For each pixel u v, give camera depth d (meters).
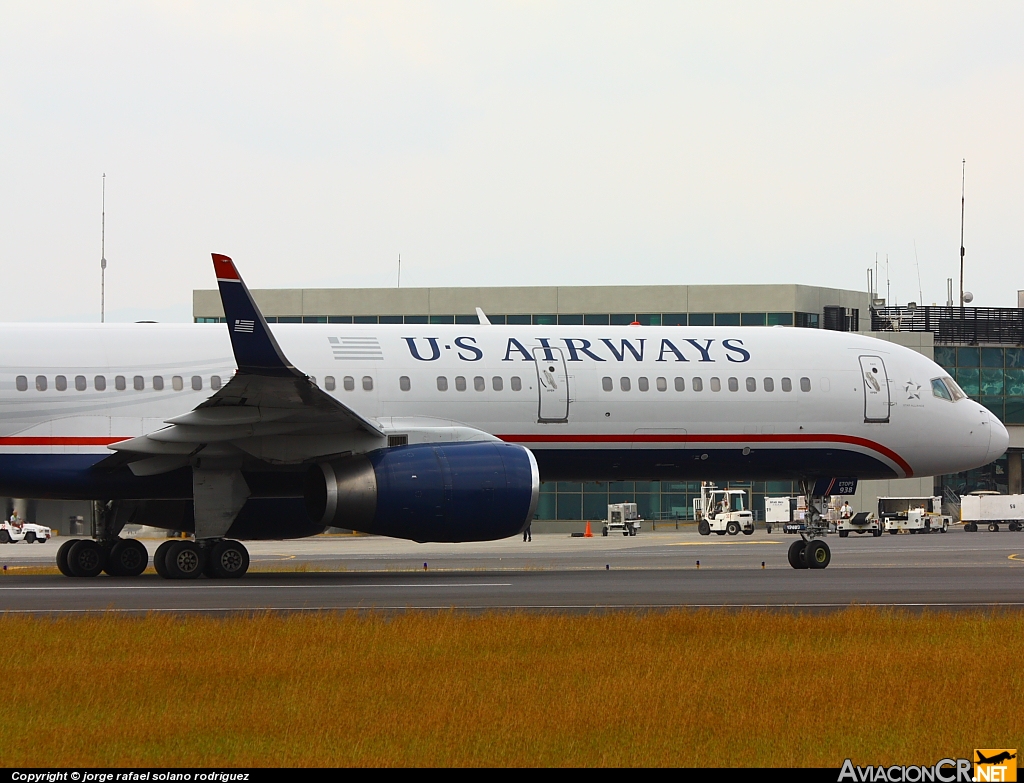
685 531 195.75
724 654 45.06
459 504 74.69
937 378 92.12
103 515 81.75
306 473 77.75
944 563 99.62
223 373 79.00
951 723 35.56
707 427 85.88
